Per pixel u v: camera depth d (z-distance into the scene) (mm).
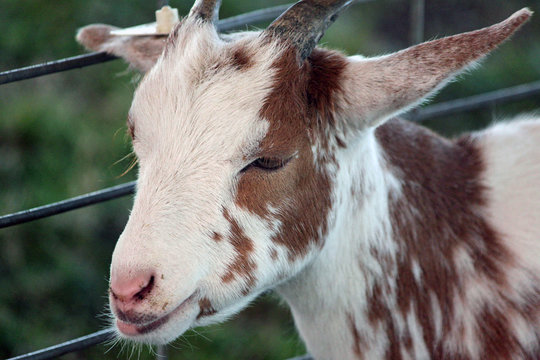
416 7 9008
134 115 5652
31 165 11695
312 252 5918
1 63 12742
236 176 5453
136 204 5418
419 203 6441
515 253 6504
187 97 5480
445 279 6461
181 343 10531
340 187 5961
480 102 9414
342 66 5695
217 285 5492
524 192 6641
